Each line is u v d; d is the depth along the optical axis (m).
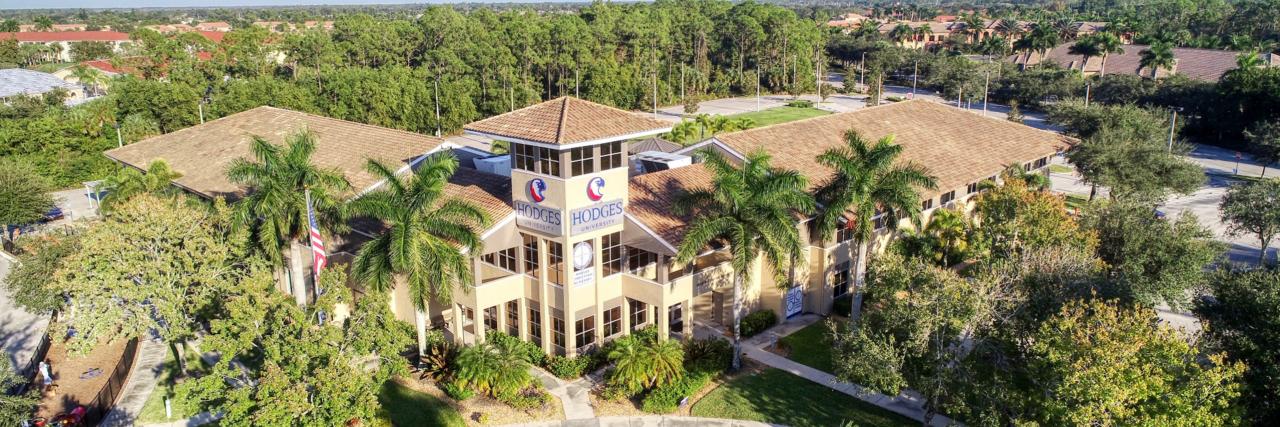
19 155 78.06
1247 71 97.19
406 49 137.38
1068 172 83.56
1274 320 27.53
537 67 135.62
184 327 36.47
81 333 34.53
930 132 60.56
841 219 40.94
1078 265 32.75
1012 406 27.52
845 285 47.16
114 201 48.81
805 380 37.59
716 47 160.88
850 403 35.34
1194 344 28.41
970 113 67.19
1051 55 158.12
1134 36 169.25
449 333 43.38
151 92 94.00
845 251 46.19
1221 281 31.83
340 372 27.19
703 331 43.22
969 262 51.12
